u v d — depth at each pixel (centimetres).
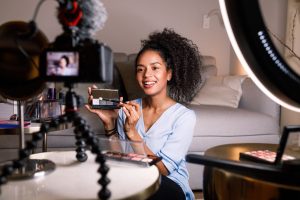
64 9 54
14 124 115
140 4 261
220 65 281
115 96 119
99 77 53
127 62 220
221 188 60
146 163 74
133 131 104
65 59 53
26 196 57
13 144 164
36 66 60
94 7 58
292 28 194
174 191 92
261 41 52
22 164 56
